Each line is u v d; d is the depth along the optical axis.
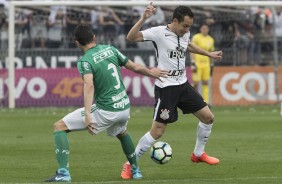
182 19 29.84
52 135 46.66
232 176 29.27
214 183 26.89
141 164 33.38
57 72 72.94
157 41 30.25
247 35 78.75
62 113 65.38
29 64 74.19
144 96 73.25
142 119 58.28
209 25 78.00
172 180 27.84
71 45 76.81
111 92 27.19
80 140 43.84
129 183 26.66
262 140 43.38
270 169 31.34
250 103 75.62
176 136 45.91
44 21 76.44
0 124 54.62
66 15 76.88
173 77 30.34
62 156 27.03
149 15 29.42
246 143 41.84
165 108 30.22
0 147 40.06
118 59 27.59
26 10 76.06
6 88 72.50
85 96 26.45
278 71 76.00
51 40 76.56
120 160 34.69
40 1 72.31
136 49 75.19
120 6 75.44
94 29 77.62
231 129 50.44
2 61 75.56
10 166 32.66
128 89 73.00
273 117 60.59
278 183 26.89
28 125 53.81
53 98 72.88
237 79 75.44
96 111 27.22
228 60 77.44
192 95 30.73
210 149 39.00
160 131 30.34
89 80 26.50
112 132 28.20
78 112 27.30
